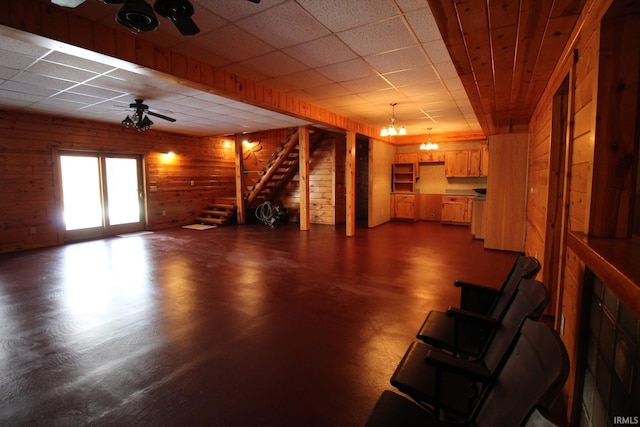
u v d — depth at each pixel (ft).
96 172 23.36
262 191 31.30
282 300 11.33
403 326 9.34
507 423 3.25
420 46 9.99
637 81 4.44
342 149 29.68
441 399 4.46
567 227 6.72
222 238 22.89
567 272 6.53
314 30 8.93
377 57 10.83
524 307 4.80
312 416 5.92
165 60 10.12
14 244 19.10
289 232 25.25
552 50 7.60
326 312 10.32
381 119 22.07
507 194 18.57
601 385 4.55
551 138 9.95
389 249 19.20
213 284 13.05
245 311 10.44
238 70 12.09
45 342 8.54
